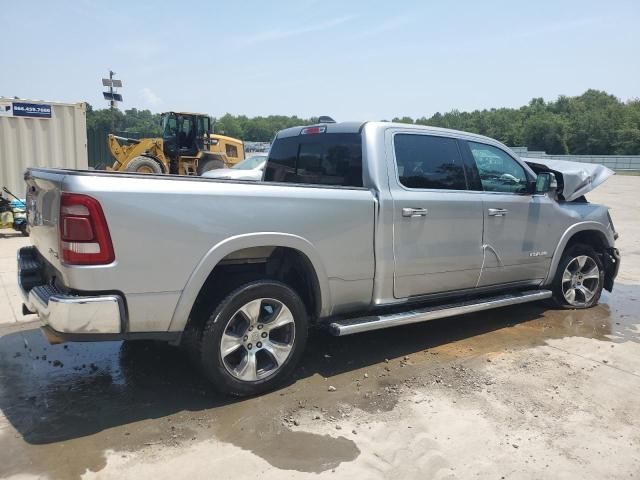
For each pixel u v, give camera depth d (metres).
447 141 4.99
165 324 3.48
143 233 3.32
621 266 9.43
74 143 12.94
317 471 3.05
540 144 94.00
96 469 3.03
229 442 3.33
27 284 3.80
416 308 4.93
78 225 3.17
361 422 3.61
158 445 3.28
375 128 4.55
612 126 88.25
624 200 22.67
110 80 26.58
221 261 3.90
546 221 5.75
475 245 5.08
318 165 4.98
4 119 12.00
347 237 4.19
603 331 5.65
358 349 5.00
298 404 3.85
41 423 3.52
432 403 3.91
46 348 4.88
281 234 3.84
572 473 3.09
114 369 4.43
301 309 4.04
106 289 3.24
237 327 3.85
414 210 4.54
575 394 4.10
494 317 6.10
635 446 3.38
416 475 3.04
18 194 12.37
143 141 18.89
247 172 14.30
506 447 3.34
